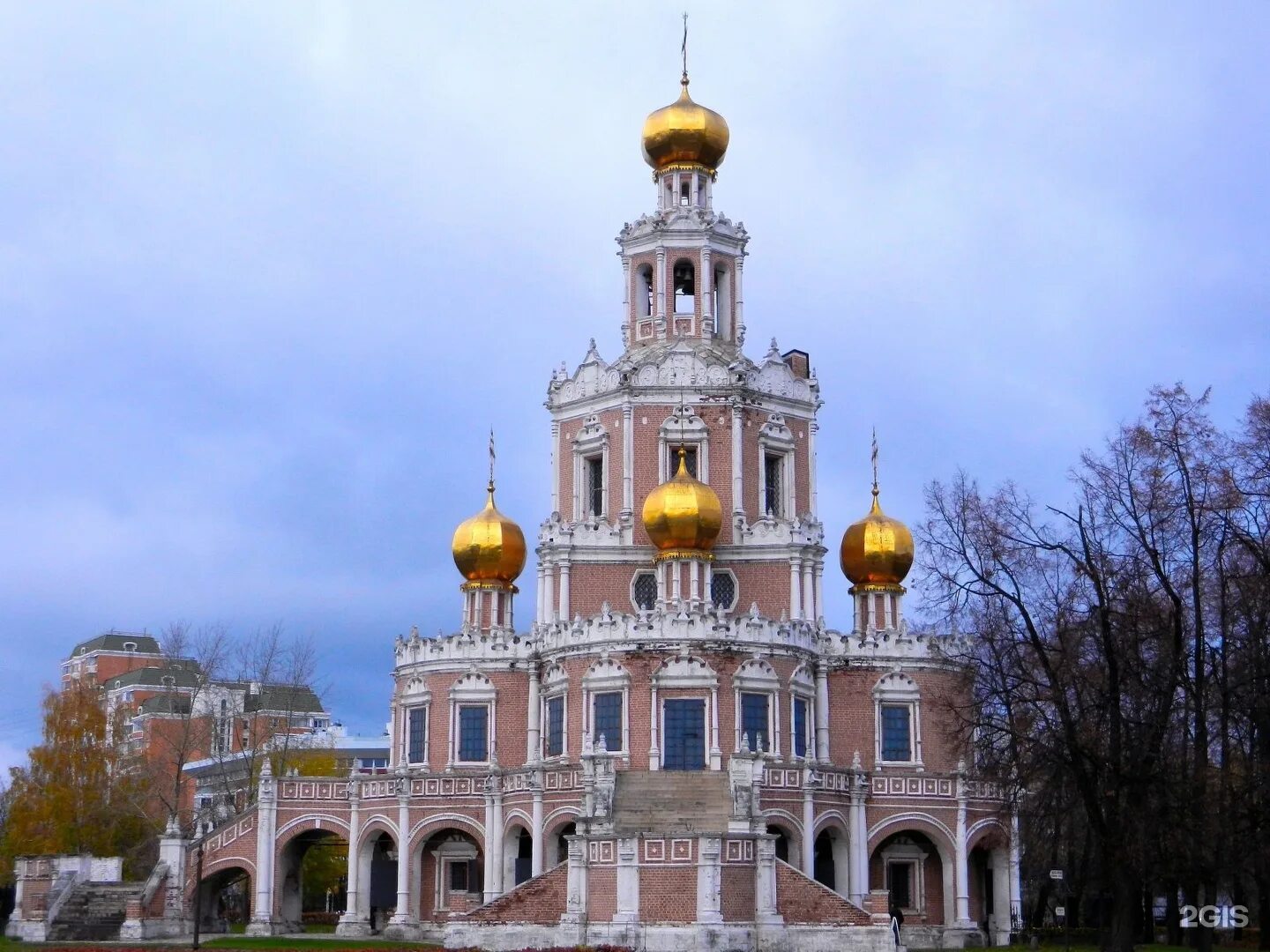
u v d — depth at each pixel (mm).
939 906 100312
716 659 95938
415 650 107312
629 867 80625
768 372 108562
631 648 96125
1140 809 69750
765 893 81250
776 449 108250
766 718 96812
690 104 114188
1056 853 80875
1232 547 78000
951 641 102375
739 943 79688
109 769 135250
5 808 139375
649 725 95125
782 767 93438
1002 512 77938
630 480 105500
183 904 98438
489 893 97938
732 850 80750
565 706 99000
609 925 80438
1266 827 71688
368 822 102000
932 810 98688
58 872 98562
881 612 107812
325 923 121750
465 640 105688
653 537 101375
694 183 113938
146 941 92062
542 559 105688
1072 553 73812
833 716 103375
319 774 143750
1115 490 74375
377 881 102188
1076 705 77125
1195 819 70000
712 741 94750
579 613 104438
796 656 98938
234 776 155750
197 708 163625
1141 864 69312
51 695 131875
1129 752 72250
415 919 99938
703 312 111062
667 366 106625
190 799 162375
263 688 140875
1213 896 88188
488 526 109688
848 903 80750
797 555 103938
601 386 108125
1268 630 74938
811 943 80188
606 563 104812
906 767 102812
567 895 82938
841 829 97312
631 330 112625
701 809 87375
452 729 104750
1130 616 73250
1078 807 81188
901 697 103500
